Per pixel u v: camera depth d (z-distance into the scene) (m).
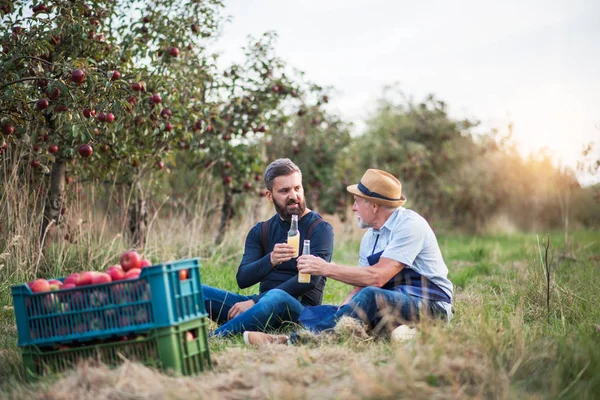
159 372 3.08
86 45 5.83
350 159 12.67
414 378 2.79
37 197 6.19
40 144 5.80
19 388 2.98
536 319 4.57
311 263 4.14
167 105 6.50
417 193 15.75
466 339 3.38
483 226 16.28
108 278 3.25
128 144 6.46
